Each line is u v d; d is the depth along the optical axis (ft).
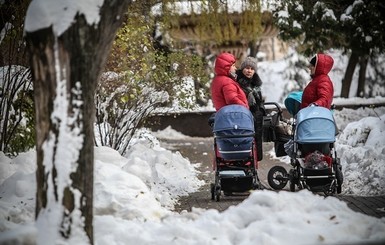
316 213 49.85
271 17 127.95
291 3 130.82
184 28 118.93
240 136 67.92
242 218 49.62
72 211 43.34
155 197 66.28
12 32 73.56
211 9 114.93
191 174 83.35
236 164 70.18
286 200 50.85
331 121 68.54
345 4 136.05
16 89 73.10
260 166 93.66
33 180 60.23
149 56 82.84
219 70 72.18
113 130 82.69
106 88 81.00
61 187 43.19
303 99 73.51
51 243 42.47
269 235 46.14
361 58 154.61
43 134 43.70
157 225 50.52
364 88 182.50
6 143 73.26
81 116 43.52
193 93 88.63
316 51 134.21
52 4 43.29
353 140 93.71
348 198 66.59
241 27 118.11
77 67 43.24
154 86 83.61
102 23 43.70
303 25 131.44
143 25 84.74
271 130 75.92
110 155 71.51
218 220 49.85
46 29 42.93
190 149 115.44
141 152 83.76
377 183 69.87
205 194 73.41
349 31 133.18
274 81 203.62
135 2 84.07
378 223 48.57
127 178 59.47
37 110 43.96
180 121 135.74
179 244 45.98
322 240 44.75
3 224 50.65
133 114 83.35
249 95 76.54
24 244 36.47
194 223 49.78
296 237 45.50
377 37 133.49
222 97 71.87
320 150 68.74
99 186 57.31
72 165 43.32
